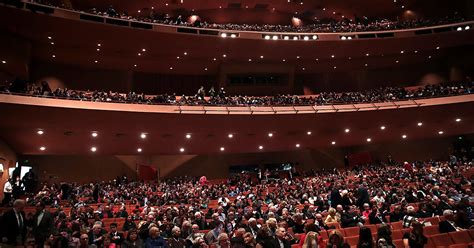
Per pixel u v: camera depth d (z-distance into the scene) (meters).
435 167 19.95
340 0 26.39
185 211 9.72
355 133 21.05
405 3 26.56
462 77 24.09
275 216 8.79
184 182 20.91
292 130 19.59
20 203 6.34
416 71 25.58
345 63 24.73
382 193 12.45
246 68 23.25
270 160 25.00
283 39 20.98
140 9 24.61
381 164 23.70
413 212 8.41
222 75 23.12
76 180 21.89
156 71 23.56
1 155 16.25
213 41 20.50
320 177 21.38
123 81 22.75
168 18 25.22
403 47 23.06
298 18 28.20
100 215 11.68
